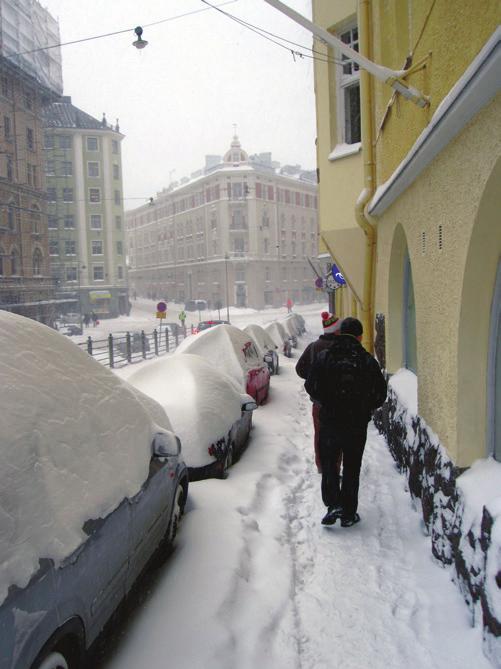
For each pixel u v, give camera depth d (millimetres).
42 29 48000
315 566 3621
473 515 2900
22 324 2664
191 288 81938
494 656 2494
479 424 3270
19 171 44594
